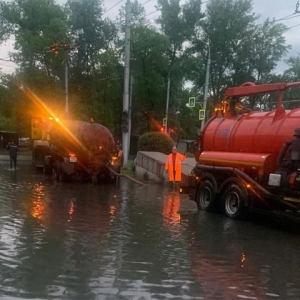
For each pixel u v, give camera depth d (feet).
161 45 166.61
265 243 32.24
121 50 163.02
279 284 22.74
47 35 161.79
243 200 41.14
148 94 171.01
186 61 178.19
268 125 41.34
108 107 155.63
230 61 181.98
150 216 42.52
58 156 78.02
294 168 37.73
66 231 34.09
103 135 75.92
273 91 42.98
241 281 22.99
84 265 25.02
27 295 20.06
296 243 32.60
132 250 28.76
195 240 32.37
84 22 190.19
